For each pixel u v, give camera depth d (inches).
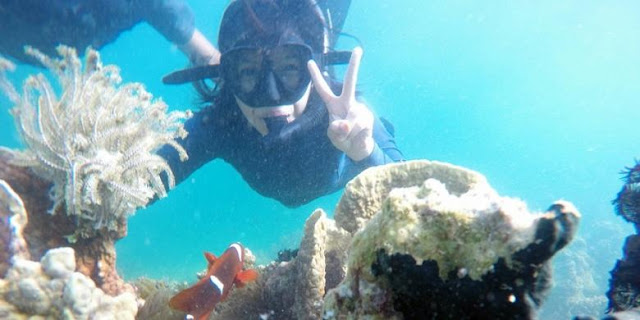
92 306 13.8
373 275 8.3
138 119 18.1
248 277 15.5
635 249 16.3
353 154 23.7
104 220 16.7
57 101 17.1
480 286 7.2
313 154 31.3
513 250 6.9
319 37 29.0
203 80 31.0
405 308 8.2
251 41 27.0
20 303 13.4
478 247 7.2
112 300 14.8
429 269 7.5
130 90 18.3
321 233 15.5
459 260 7.3
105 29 35.2
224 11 30.0
